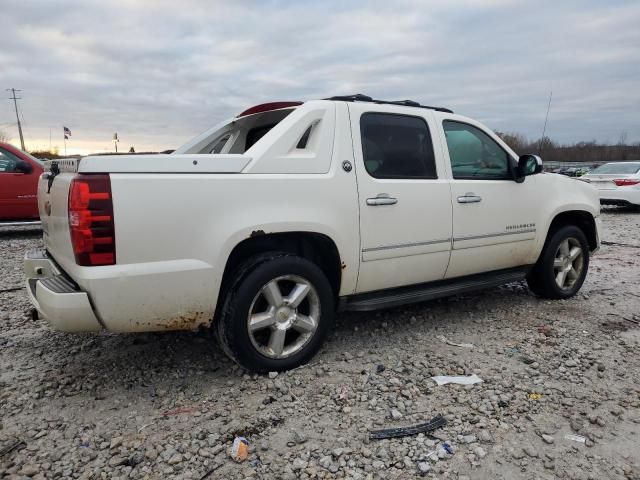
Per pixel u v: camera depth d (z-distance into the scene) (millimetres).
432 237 3975
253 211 3121
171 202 2867
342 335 4125
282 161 3287
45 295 2812
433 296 4113
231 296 3150
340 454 2527
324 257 3654
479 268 4426
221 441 2635
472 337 4109
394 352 3785
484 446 2609
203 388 3213
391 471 2412
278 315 3305
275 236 3363
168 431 2723
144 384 3268
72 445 2598
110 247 2727
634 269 6754
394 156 3854
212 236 2984
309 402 3025
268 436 2682
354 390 3172
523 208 4613
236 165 3123
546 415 2906
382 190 3680
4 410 2924
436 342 3992
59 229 3074
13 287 5586
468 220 4203
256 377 3307
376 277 3742
